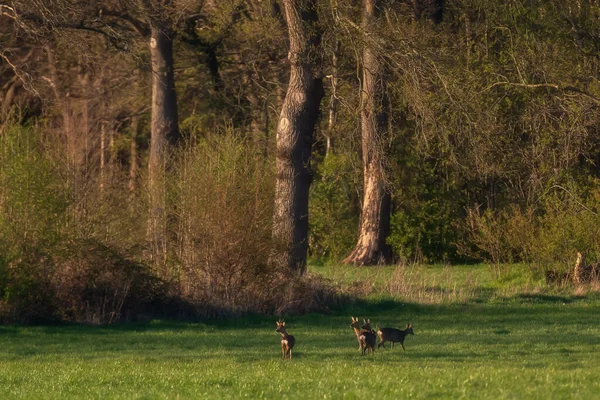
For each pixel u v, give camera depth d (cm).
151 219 2108
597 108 2805
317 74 2395
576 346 1599
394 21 2492
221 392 1035
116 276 1939
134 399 995
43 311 1881
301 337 1766
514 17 2852
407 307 2252
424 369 1227
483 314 2159
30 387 1124
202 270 2066
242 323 1967
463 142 2520
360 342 1473
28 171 1875
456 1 3022
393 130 2650
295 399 957
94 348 1611
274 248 2109
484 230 2791
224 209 2067
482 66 2834
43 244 1869
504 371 1184
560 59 2872
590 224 2577
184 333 1811
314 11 2389
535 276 2667
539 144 2867
